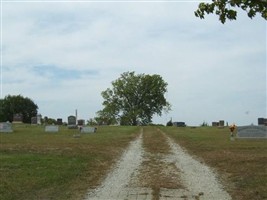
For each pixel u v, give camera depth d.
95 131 49.19
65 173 15.92
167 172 17.03
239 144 28.83
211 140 33.25
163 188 13.53
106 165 18.88
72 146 26.94
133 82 117.75
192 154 23.67
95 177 15.59
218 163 19.19
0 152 22.56
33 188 13.03
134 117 114.75
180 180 15.08
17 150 23.61
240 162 18.88
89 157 21.11
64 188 13.28
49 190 12.88
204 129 58.66
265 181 14.02
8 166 17.23
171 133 46.69
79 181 14.62
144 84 118.62
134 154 23.73
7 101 115.38
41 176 15.08
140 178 15.52
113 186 13.90
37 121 78.69
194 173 16.72
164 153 24.31
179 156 22.80
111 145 28.86
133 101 118.69
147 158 21.89
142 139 36.19
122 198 12.02
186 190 13.21
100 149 25.52
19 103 115.38
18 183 13.62
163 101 120.31
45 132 47.25
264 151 23.75
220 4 8.43
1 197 11.54
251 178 14.76
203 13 8.62
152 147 28.16
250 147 26.30
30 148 24.88
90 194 12.57
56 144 28.42
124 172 17.00
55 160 19.39
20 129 53.25
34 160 19.20
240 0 8.23
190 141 32.53
